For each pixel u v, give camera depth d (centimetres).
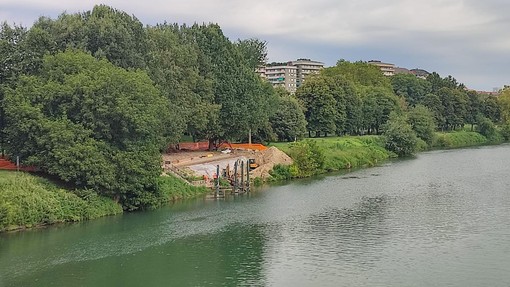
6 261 4938
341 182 9388
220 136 10631
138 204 7081
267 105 11650
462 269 4578
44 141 6444
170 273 4628
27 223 6006
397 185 8894
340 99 15075
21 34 7562
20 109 6519
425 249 5156
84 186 6731
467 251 5066
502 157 13050
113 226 6209
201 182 8494
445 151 15088
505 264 4678
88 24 7938
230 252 5197
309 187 8900
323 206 7250
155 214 6862
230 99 10369
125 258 5034
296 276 4506
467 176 9775
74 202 6438
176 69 9294
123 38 8075
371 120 16500
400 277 4422
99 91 6806
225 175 9044
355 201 7556
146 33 9206
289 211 6975
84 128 6744
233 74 10600
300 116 13125
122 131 6919
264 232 5922
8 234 5803
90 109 6762
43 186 6431
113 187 6731
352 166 11556
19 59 7238
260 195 8212
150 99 7231
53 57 7075
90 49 7906
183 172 8494
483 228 5875
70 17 8144
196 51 10188
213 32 10806
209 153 10481
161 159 7375
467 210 6788
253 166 9919
